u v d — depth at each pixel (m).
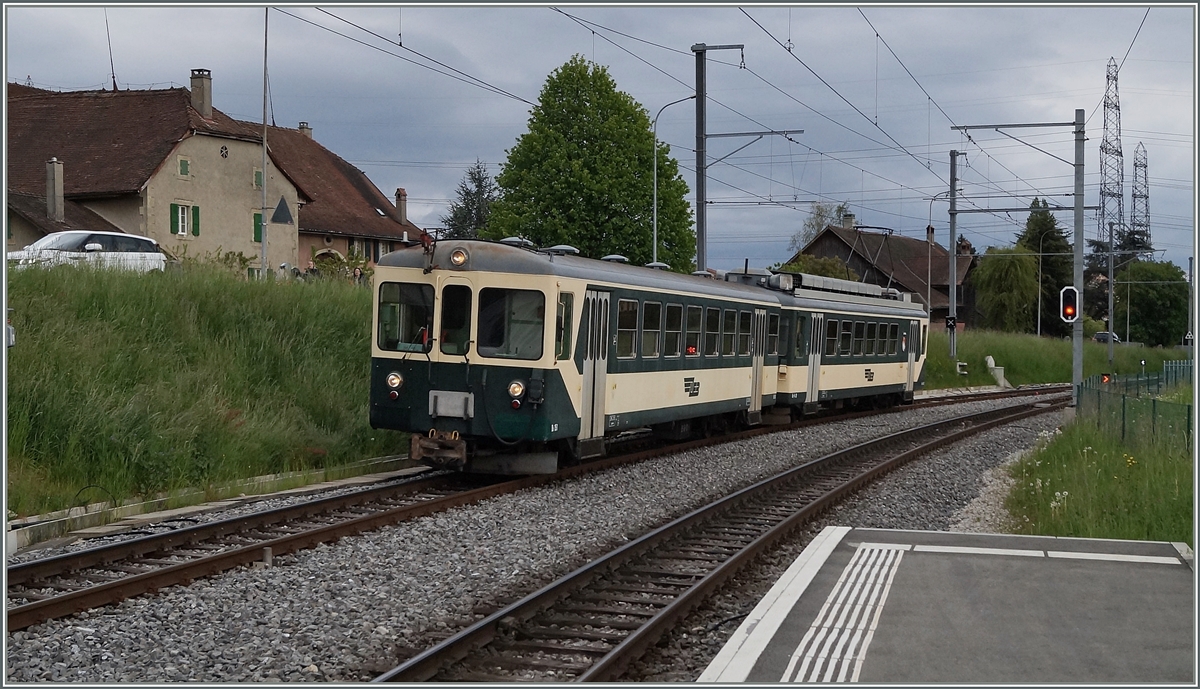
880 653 7.48
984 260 81.75
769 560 11.59
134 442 14.33
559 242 47.59
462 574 10.28
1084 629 8.05
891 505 15.91
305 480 15.60
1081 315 27.14
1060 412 36.00
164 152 44.44
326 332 20.36
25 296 16.56
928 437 26.45
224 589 9.34
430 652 7.41
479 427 15.48
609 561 10.57
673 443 22.08
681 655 8.13
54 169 41.12
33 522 11.76
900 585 9.26
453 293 15.70
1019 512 15.64
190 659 7.63
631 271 18.17
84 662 7.51
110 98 47.91
